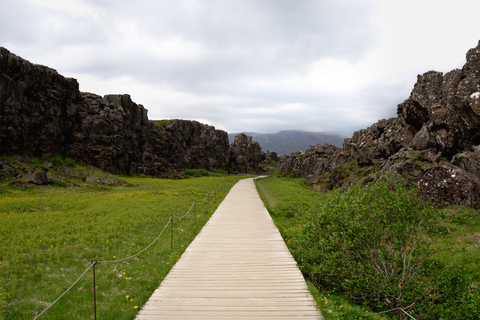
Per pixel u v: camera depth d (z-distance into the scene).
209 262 11.55
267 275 10.16
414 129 35.22
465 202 17.80
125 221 19.30
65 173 53.94
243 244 14.20
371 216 10.70
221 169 137.88
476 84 22.39
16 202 26.09
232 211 24.09
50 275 10.66
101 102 74.56
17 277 10.36
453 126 24.27
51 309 8.09
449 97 25.53
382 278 9.66
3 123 48.31
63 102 62.84
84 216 21.12
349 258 11.12
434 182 19.25
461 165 20.98
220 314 7.43
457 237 13.51
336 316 7.62
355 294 10.41
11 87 49.53
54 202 27.09
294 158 98.44
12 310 8.07
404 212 10.33
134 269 11.28
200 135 126.12
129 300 8.42
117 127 74.19
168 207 25.30
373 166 40.94
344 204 11.73
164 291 8.83
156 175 82.50
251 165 167.00
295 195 32.53
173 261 11.70
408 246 10.43
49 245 14.18
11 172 42.28
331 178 48.50
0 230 16.14
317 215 13.03
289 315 7.42
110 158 69.81
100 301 8.66
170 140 103.19
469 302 8.02
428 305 8.91
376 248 10.53
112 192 38.75
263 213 23.05
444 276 9.18
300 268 11.40
